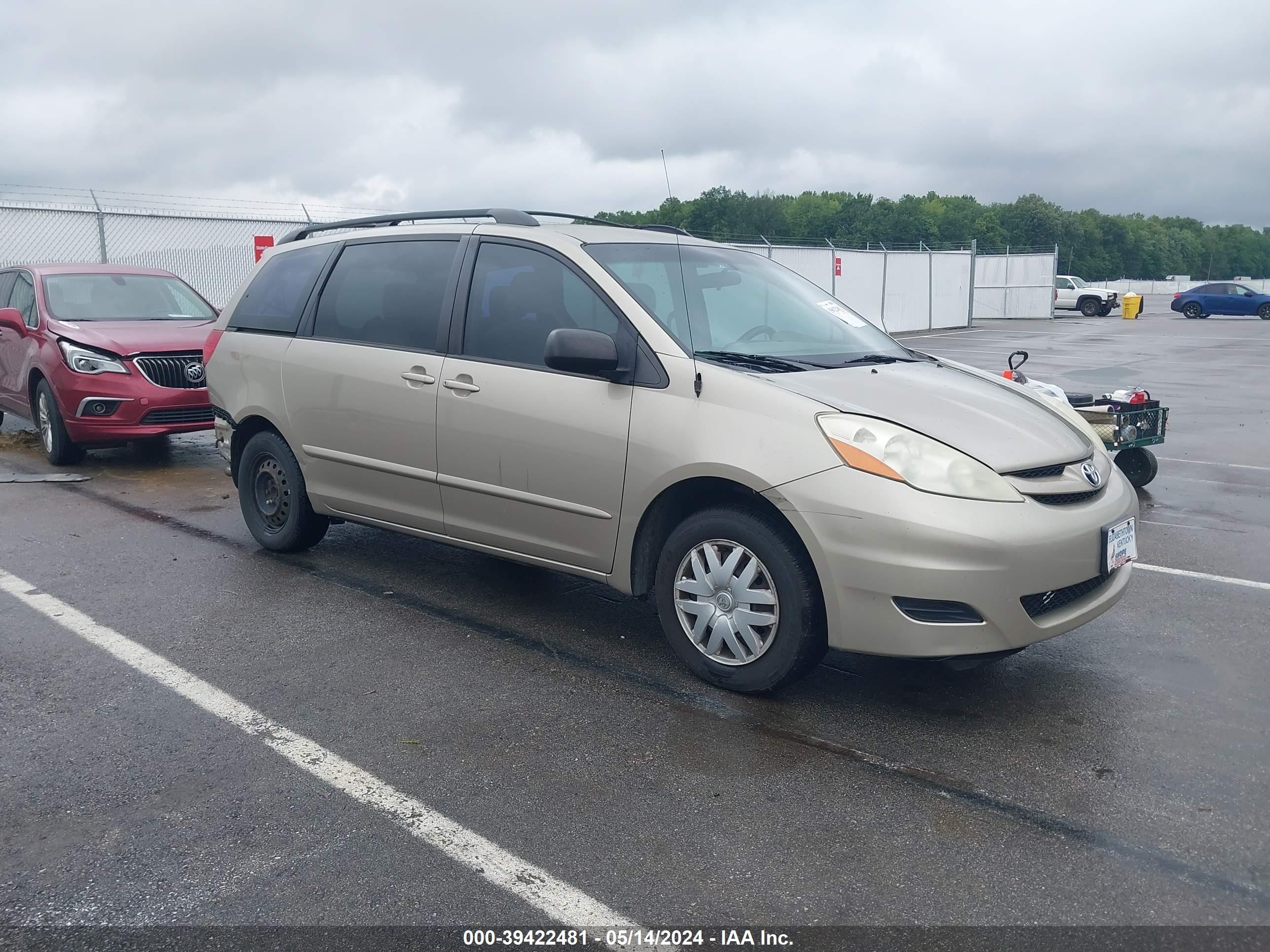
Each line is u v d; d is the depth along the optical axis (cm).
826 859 281
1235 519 693
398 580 536
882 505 340
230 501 726
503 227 467
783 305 465
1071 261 13725
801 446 356
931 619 341
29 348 877
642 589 416
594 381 411
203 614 482
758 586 377
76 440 825
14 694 390
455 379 455
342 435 510
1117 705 386
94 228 1553
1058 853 285
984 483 346
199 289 1659
